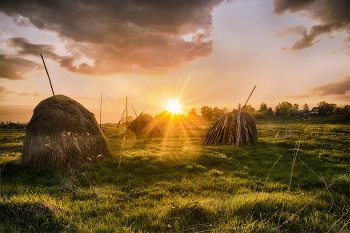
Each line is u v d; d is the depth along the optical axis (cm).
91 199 514
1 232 313
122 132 2580
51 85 1164
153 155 1085
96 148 997
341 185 617
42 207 397
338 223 370
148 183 693
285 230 342
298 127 2683
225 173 822
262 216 397
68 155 870
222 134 1606
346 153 1093
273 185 644
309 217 389
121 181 719
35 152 866
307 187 643
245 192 584
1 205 399
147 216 409
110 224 362
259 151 1220
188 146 1498
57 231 339
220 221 377
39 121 914
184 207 426
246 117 1670
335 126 2792
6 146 1465
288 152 1193
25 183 709
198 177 750
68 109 987
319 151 1181
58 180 726
